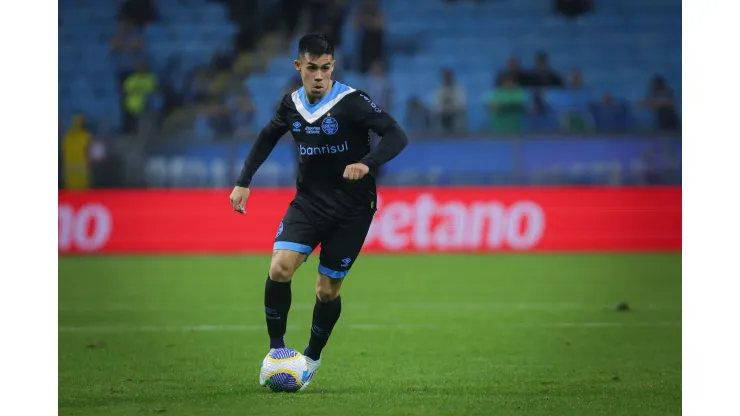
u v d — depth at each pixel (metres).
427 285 45.09
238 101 72.62
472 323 33.62
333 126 20.73
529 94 73.69
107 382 23.05
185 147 63.53
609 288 43.78
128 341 29.78
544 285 44.91
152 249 61.72
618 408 20.03
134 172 63.78
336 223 21.22
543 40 82.62
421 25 83.88
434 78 80.44
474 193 61.00
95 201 61.62
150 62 81.12
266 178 63.56
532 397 21.17
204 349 28.27
